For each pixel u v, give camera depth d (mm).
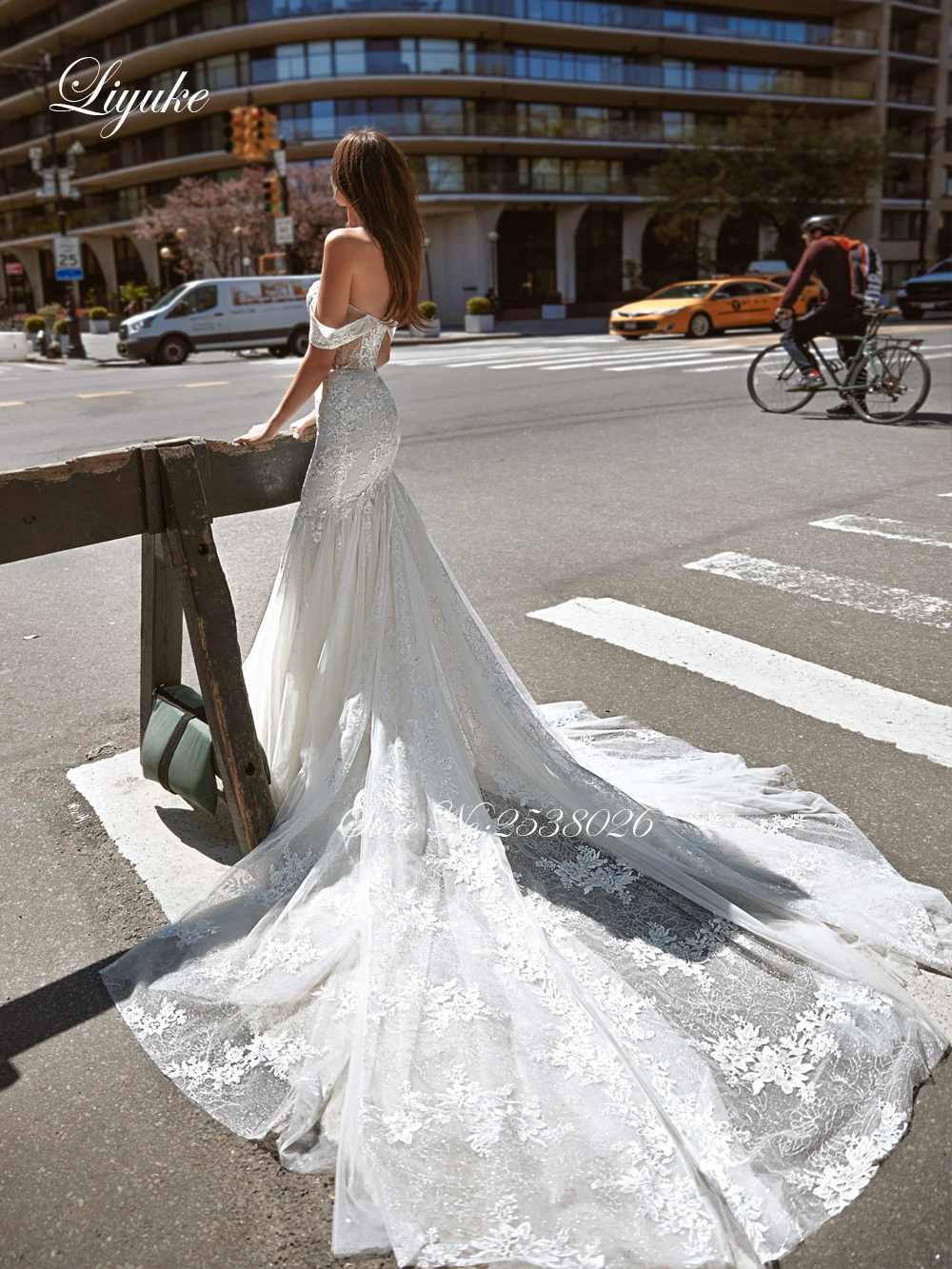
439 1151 1905
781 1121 1999
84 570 6070
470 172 43188
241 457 2812
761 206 43406
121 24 47969
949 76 53750
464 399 13062
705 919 2537
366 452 2703
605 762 3352
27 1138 2020
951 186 54906
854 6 49844
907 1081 2086
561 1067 2074
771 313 25609
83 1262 1762
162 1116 2066
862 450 8938
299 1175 1927
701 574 5633
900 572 5566
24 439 11070
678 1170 1866
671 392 13078
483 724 2910
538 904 2555
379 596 2762
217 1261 1760
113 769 3508
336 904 2527
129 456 2582
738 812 3068
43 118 54844
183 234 39562
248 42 42906
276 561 6078
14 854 3033
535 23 42812
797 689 4090
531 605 5207
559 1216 1793
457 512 7195
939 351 16703
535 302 47812
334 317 2656
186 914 2617
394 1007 2199
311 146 42562
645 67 45750
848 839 2963
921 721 3787
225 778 2814
